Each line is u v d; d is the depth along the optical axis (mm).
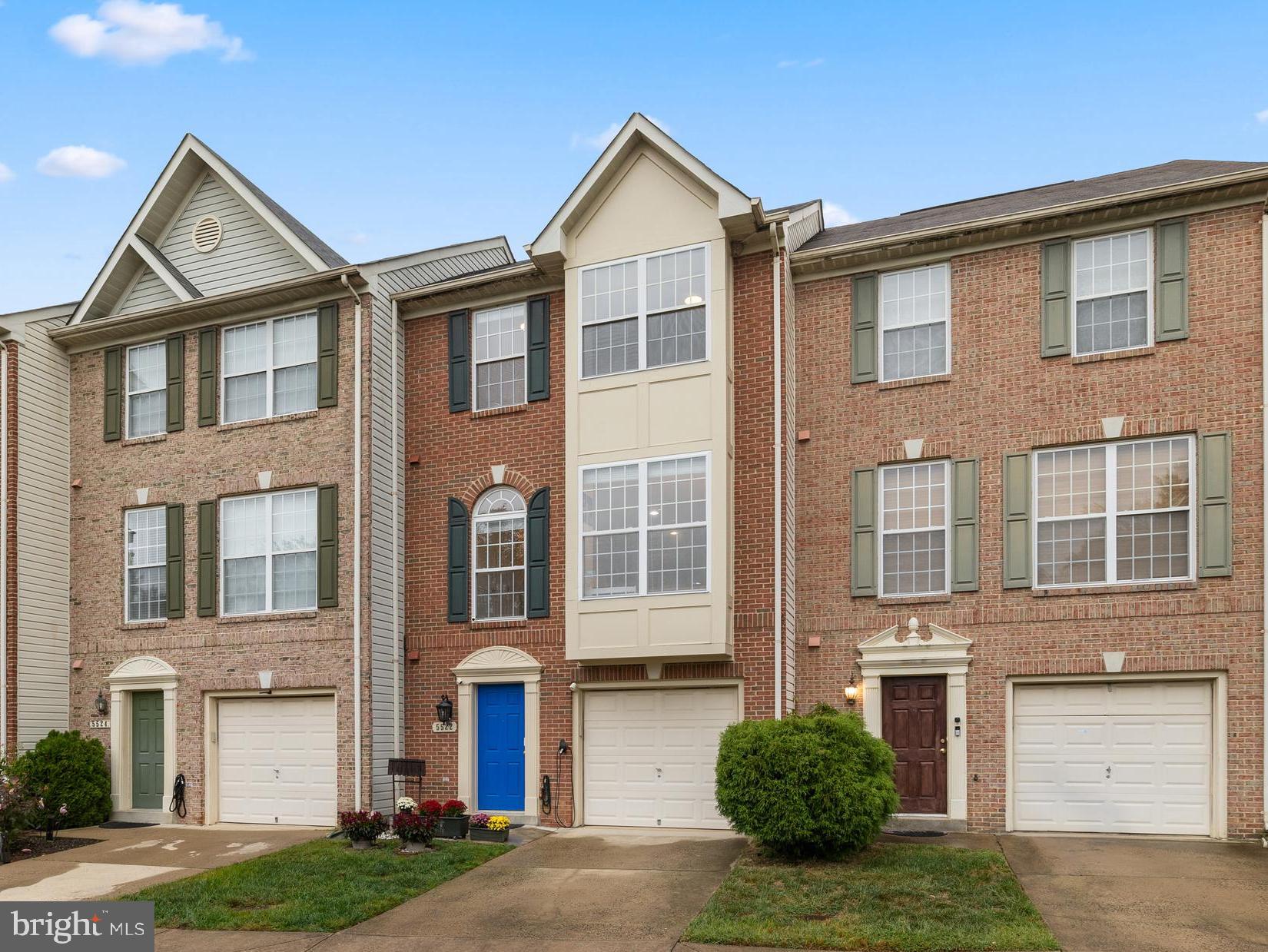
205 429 18312
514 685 16547
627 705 15758
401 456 17688
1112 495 14195
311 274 17531
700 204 15547
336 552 16922
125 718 18219
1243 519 13477
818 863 12062
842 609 15219
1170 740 13719
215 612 17719
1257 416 13516
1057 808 14039
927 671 14648
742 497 15195
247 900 11578
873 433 15422
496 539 16984
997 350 14930
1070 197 15516
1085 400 14375
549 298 16984
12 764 16812
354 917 10859
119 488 18875
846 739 12523
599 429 15633
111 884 12742
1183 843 13031
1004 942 9227
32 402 18719
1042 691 14328
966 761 14344
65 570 18984
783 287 15320
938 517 15047
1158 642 13688
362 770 16156
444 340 17781
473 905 11203
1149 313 14266
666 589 14945
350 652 16578
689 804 15195
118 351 19234
